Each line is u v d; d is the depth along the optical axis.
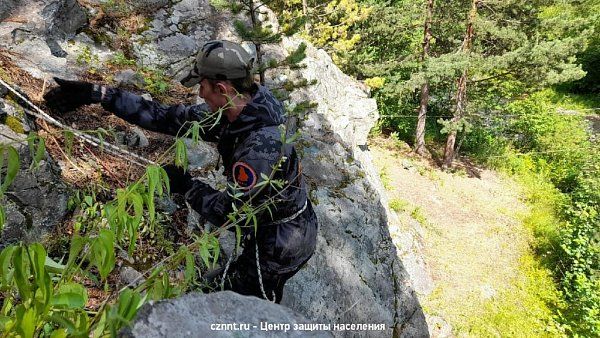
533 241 12.91
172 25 4.96
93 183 2.55
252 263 2.05
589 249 11.34
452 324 9.73
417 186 14.62
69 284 1.00
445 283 10.77
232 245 2.92
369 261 4.63
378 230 5.14
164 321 0.98
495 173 16.19
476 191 14.98
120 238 1.11
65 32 3.75
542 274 11.55
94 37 4.02
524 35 13.19
